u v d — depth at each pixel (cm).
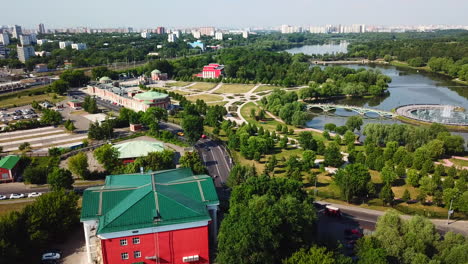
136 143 16962
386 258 8231
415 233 9256
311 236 9531
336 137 19962
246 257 8056
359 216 12100
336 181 13825
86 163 14938
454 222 11744
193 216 8962
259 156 17050
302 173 15762
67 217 10369
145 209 8919
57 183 13238
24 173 14588
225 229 8838
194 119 19012
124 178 10838
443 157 17738
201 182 10475
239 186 11144
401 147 16550
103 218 8894
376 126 19525
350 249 9981
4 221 9294
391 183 14462
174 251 9050
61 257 9669
